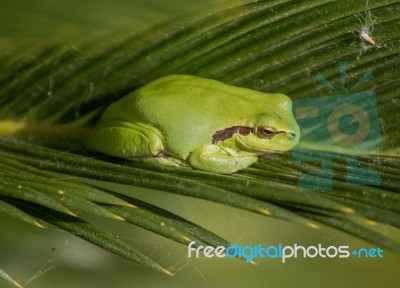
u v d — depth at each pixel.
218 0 0.36
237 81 0.37
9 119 0.37
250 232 0.41
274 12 0.36
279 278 0.41
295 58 0.37
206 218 0.41
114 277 0.40
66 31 0.36
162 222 0.34
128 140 0.36
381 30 0.36
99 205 0.34
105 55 0.37
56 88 0.37
